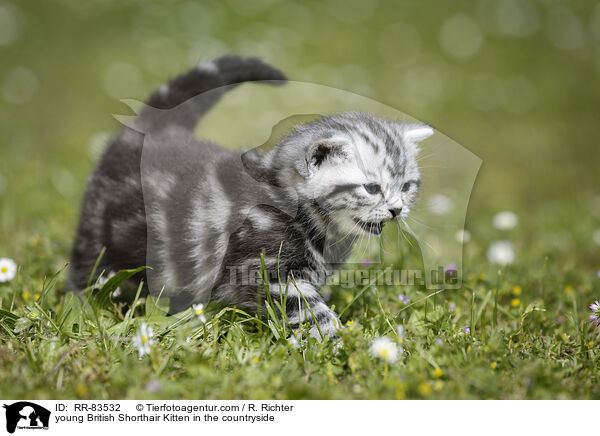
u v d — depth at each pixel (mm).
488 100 1861
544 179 1376
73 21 2289
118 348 857
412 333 890
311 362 854
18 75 1850
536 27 2414
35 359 846
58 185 1149
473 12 2547
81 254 960
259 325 884
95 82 1842
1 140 1400
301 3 2547
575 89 1977
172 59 1930
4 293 929
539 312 922
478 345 872
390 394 832
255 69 1000
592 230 1115
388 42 2250
